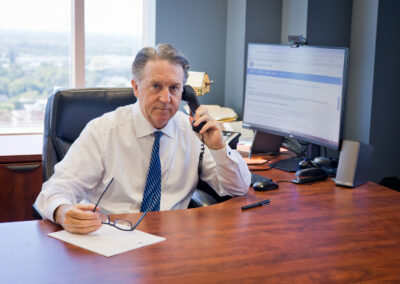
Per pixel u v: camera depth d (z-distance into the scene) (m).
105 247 1.27
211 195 2.02
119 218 1.50
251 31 3.22
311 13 3.02
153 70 1.64
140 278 1.11
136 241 1.32
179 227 1.44
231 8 3.36
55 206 1.46
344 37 3.13
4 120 3.22
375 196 1.80
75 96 1.99
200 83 2.81
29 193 2.62
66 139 1.99
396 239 1.39
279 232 1.42
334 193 1.83
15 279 1.10
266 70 2.38
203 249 1.28
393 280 1.14
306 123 2.18
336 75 2.00
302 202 1.71
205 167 1.94
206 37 3.39
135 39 3.41
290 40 2.22
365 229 1.46
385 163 3.10
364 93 3.06
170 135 1.84
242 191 1.79
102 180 1.81
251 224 1.48
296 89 2.22
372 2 2.96
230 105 3.43
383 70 3.01
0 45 3.13
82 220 1.35
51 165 1.94
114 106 2.04
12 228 1.40
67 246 1.28
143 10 3.39
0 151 2.63
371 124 3.03
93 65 3.33
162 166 1.85
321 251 1.29
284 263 1.21
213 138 1.75
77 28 3.19
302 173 1.96
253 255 1.25
